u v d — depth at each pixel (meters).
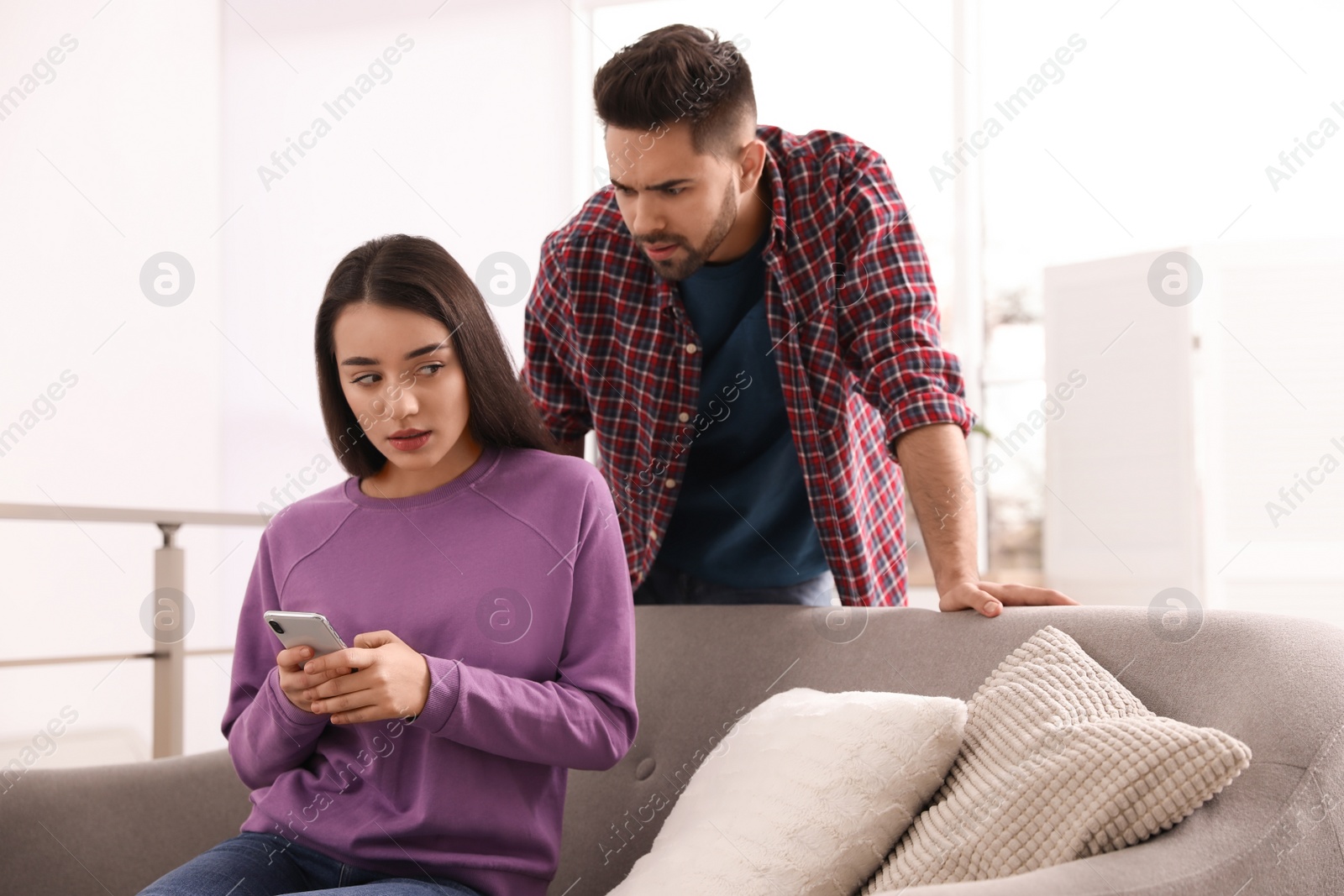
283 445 4.37
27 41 4.29
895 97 4.52
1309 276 4.09
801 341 1.60
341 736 1.19
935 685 1.29
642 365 1.67
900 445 1.50
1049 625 1.26
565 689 1.14
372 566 1.21
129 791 1.45
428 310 1.17
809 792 1.14
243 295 4.36
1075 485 4.45
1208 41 4.20
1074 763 0.97
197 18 4.39
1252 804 0.91
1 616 4.00
